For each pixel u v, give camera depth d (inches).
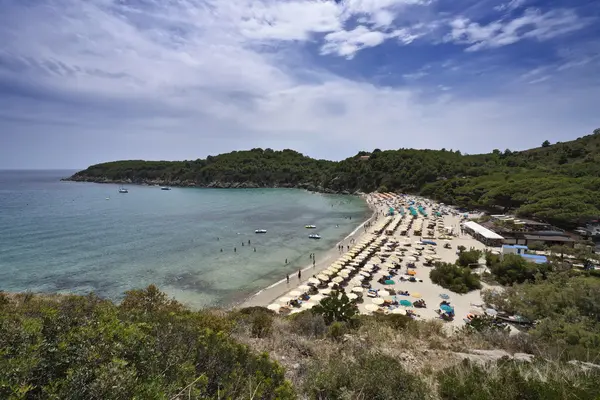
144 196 5029.5
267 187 6929.1
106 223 2687.0
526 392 202.7
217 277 1462.8
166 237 2224.4
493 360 281.0
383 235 2271.2
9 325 147.0
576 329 517.3
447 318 968.9
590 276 1163.9
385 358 256.7
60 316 170.1
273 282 1417.3
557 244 1806.1
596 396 187.8
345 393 200.5
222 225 2719.0
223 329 318.0
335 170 6387.8
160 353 163.0
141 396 124.1
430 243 1952.5
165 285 1346.0
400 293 1186.0
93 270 1505.9
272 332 394.3
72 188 6304.1
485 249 1710.1
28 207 3526.1
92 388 119.3
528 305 861.8
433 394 219.9
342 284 1346.0
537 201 2453.2
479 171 4389.8
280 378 195.2
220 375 182.7
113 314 194.5
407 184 4936.0
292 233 2474.2
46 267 1534.2
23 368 120.6
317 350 320.8
